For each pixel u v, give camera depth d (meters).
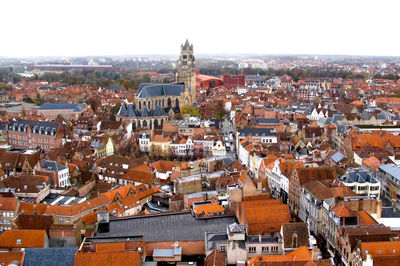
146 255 138.88
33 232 136.62
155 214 165.50
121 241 131.00
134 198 192.38
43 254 117.94
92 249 126.38
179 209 188.12
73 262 116.94
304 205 179.00
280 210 149.00
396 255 121.94
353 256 131.62
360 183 181.00
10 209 166.00
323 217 160.50
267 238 136.75
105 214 154.25
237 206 157.38
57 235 144.88
